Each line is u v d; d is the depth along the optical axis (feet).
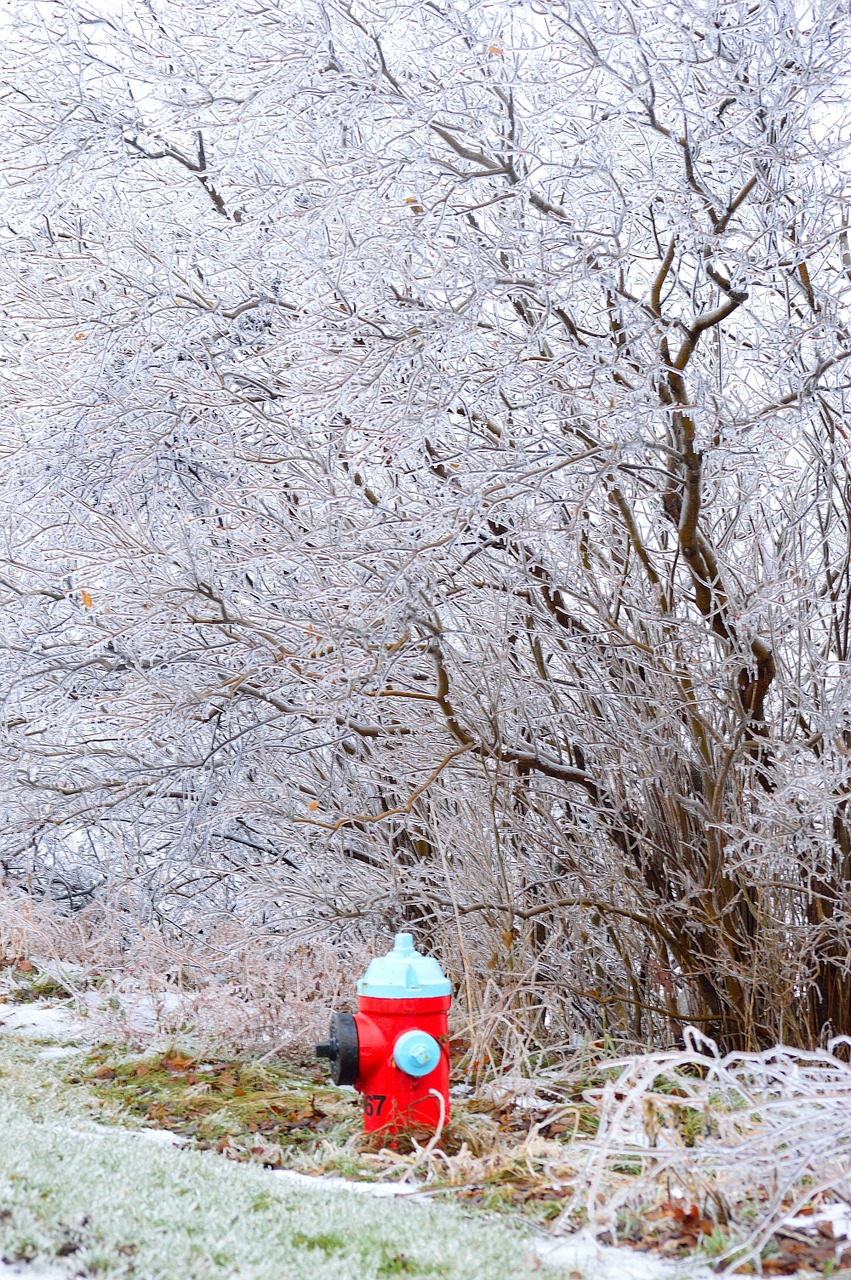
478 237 20.47
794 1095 13.62
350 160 20.81
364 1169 14.42
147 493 24.40
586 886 21.83
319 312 20.81
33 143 24.41
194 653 22.39
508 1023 20.31
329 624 20.49
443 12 20.99
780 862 19.85
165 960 24.73
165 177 25.49
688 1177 12.16
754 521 21.88
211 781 23.95
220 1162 13.60
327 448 22.15
